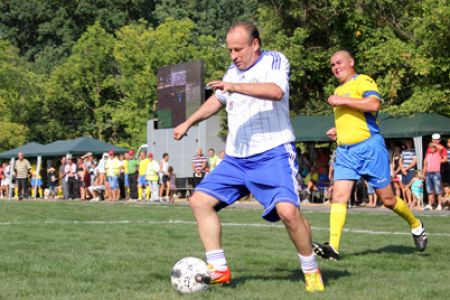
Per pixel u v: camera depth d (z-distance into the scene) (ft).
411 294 25.75
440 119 99.30
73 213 83.35
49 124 260.42
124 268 33.09
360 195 103.14
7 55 248.52
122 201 128.98
